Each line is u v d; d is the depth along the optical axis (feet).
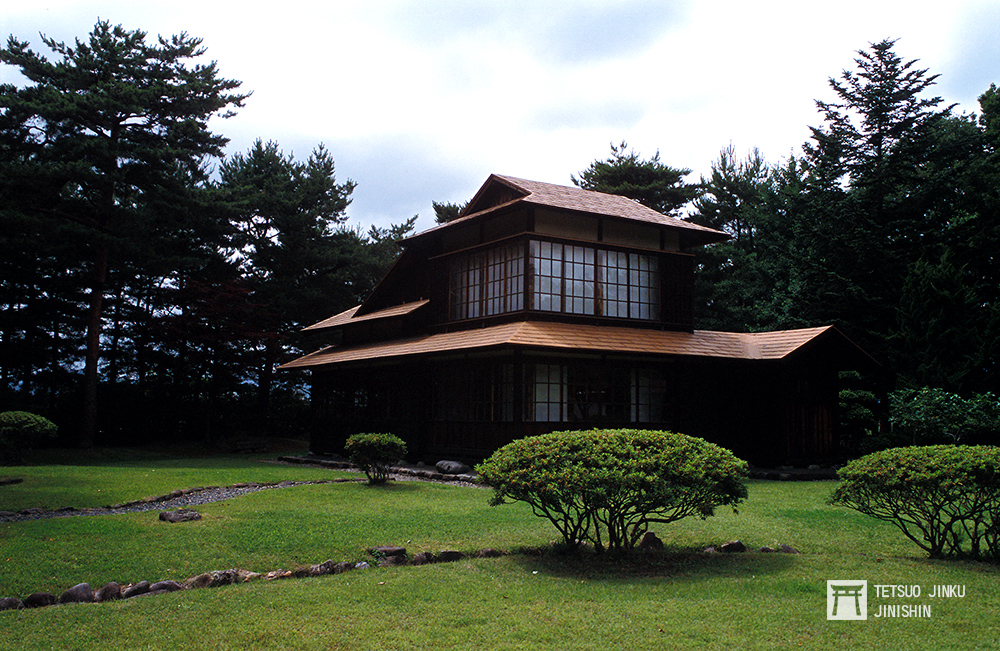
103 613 20.27
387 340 76.33
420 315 73.00
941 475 26.73
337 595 22.21
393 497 43.21
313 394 86.07
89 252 89.92
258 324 105.29
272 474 58.03
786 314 97.91
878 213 91.30
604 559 27.81
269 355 109.81
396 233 148.66
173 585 23.17
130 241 82.07
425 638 18.51
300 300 109.09
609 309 63.31
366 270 120.57
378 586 23.32
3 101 75.31
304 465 70.90
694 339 65.00
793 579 24.64
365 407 75.10
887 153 96.12
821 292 87.20
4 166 73.56
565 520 28.81
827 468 63.05
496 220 64.44
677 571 26.02
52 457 78.54
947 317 73.72
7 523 34.50
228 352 102.12
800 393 64.80
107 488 46.19
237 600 21.56
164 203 84.74
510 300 60.90
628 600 22.13
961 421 62.54
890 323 84.99
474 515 36.14
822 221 92.32
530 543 30.19
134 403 103.55
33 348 96.63
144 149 79.82
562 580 24.56
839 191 100.68
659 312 66.33
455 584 23.77
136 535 29.81
